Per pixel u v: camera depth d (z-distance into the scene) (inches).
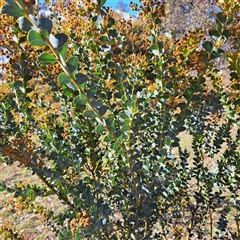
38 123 40.4
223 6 22.0
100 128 20.5
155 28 30.0
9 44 26.2
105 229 26.5
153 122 32.9
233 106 38.2
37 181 151.3
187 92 24.9
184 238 74.7
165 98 27.7
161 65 30.2
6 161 29.6
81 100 17.8
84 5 35.0
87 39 40.1
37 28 13.1
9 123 30.3
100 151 45.1
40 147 35.5
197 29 26.9
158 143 29.8
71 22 39.6
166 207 43.9
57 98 42.6
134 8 32.1
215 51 22.6
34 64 33.7
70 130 42.1
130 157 26.2
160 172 29.7
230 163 46.1
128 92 31.1
